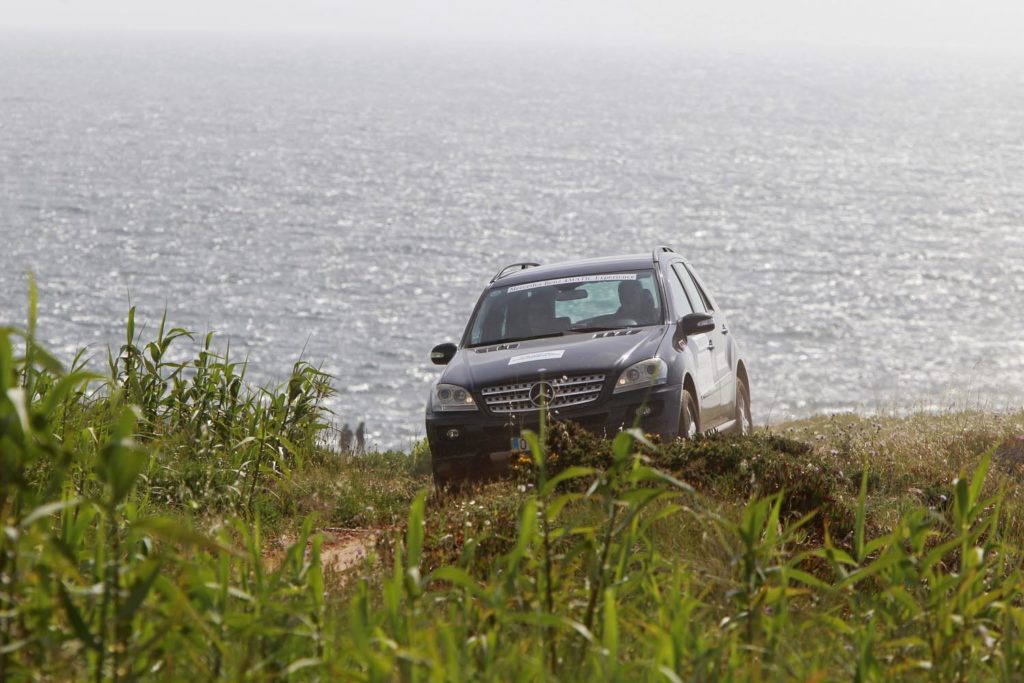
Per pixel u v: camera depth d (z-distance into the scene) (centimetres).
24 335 934
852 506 2195
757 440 2409
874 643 1264
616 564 1314
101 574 1093
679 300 3222
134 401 2697
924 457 2953
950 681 1217
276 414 3020
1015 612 1233
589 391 2800
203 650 1049
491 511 2027
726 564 1622
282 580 1288
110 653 980
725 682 1062
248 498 2317
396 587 1141
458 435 2850
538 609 1164
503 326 3183
